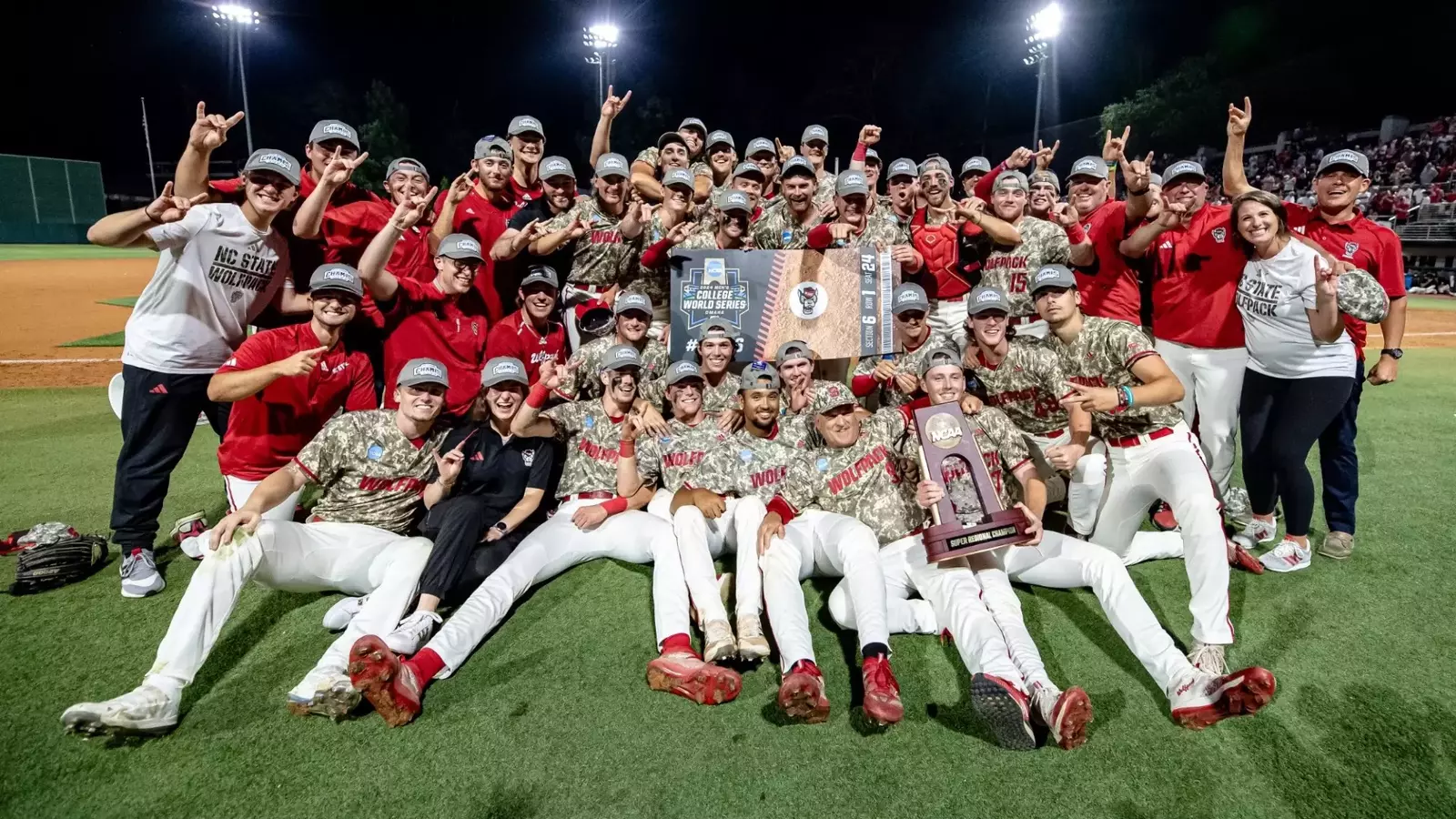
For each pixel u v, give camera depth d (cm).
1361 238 472
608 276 611
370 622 346
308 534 376
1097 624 392
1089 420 404
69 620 393
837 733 313
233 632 384
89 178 3634
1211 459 506
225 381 394
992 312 434
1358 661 357
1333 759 295
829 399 422
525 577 392
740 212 571
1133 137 3092
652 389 533
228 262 436
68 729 290
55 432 712
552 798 278
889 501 415
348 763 296
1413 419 766
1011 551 392
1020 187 586
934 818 268
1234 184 524
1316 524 516
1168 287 509
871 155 859
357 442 392
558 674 351
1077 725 292
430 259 568
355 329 500
